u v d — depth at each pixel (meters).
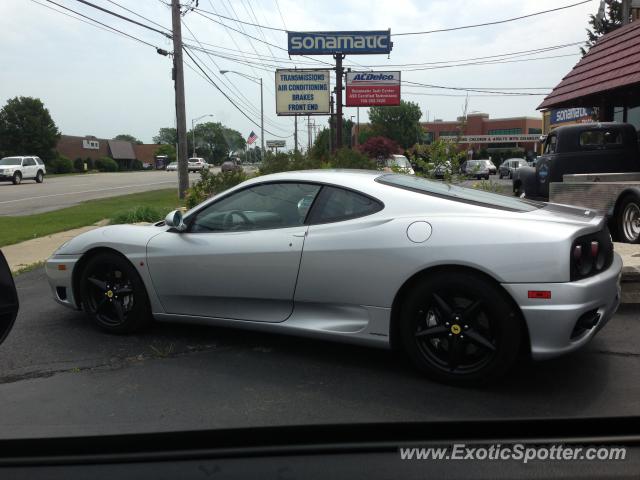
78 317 5.55
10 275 3.05
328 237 4.02
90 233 5.04
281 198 4.36
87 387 3.91
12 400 3.72
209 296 4.48
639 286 5.45
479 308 3.62
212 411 3.51
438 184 4.54
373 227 3.90
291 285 4.13
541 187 10.81
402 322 3.84
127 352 4.55
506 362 3.58
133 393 3.79
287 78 29.66
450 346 3.72
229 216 4.54
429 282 3.71
